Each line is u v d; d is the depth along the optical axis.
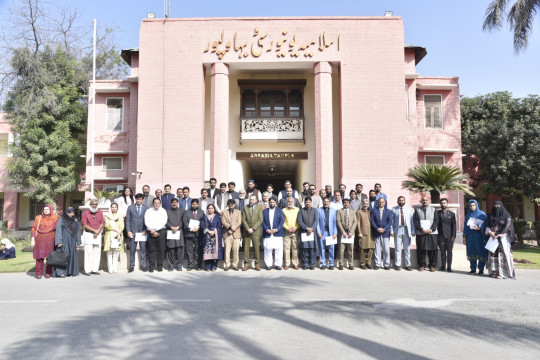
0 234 26.64
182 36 17.64
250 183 13.62
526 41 17.14
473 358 4.43
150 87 17.48
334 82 19.44
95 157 21.66
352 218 11.76
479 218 11.12
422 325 5.68
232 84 19.66
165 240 11.59
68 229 10.97
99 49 31.66
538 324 5.78
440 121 21.56
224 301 7.25
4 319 6.08
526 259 15.17
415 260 12.40
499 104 26.30
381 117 17.28
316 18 17.66
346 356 4.46
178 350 4.66
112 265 11.46
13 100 25.67
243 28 17.66
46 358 4.43
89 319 6.03
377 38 17.59
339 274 10.73
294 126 19.14
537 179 23.22
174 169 17.12
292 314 6.28
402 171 17.05
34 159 23.19
